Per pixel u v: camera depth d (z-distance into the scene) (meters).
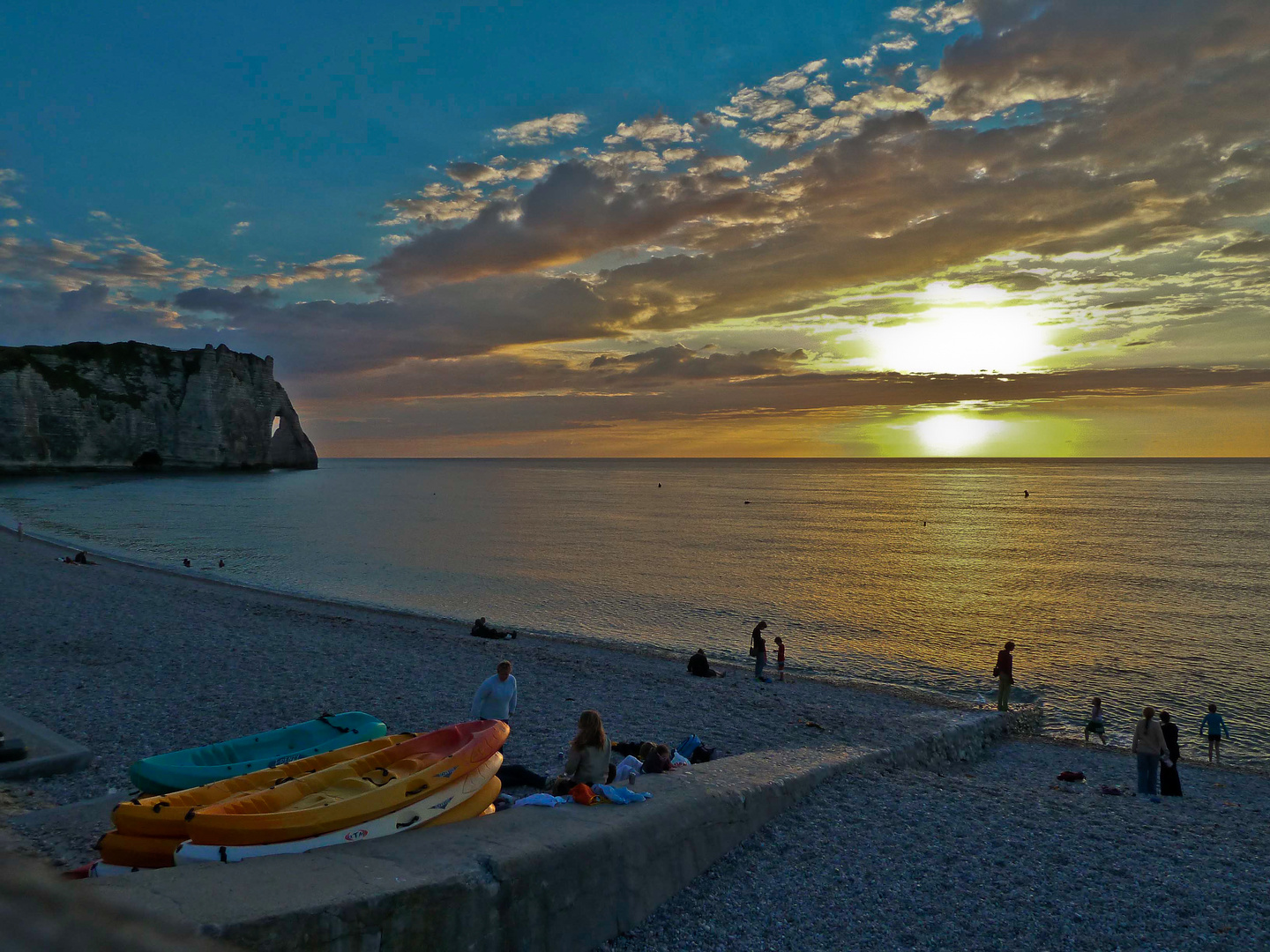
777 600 43.03
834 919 8.71
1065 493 164.12
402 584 46.53
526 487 192.50
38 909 0.86
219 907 6.14
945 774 15.64
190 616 29.20
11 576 36.59
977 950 8.23
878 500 144.50
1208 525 91.75
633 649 29.86
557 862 7.86
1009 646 22.72
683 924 8.55
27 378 144.62
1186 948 8.37
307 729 12.52
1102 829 11.77
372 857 7.46
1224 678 28.27
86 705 17.06
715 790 10.42
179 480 155.12
